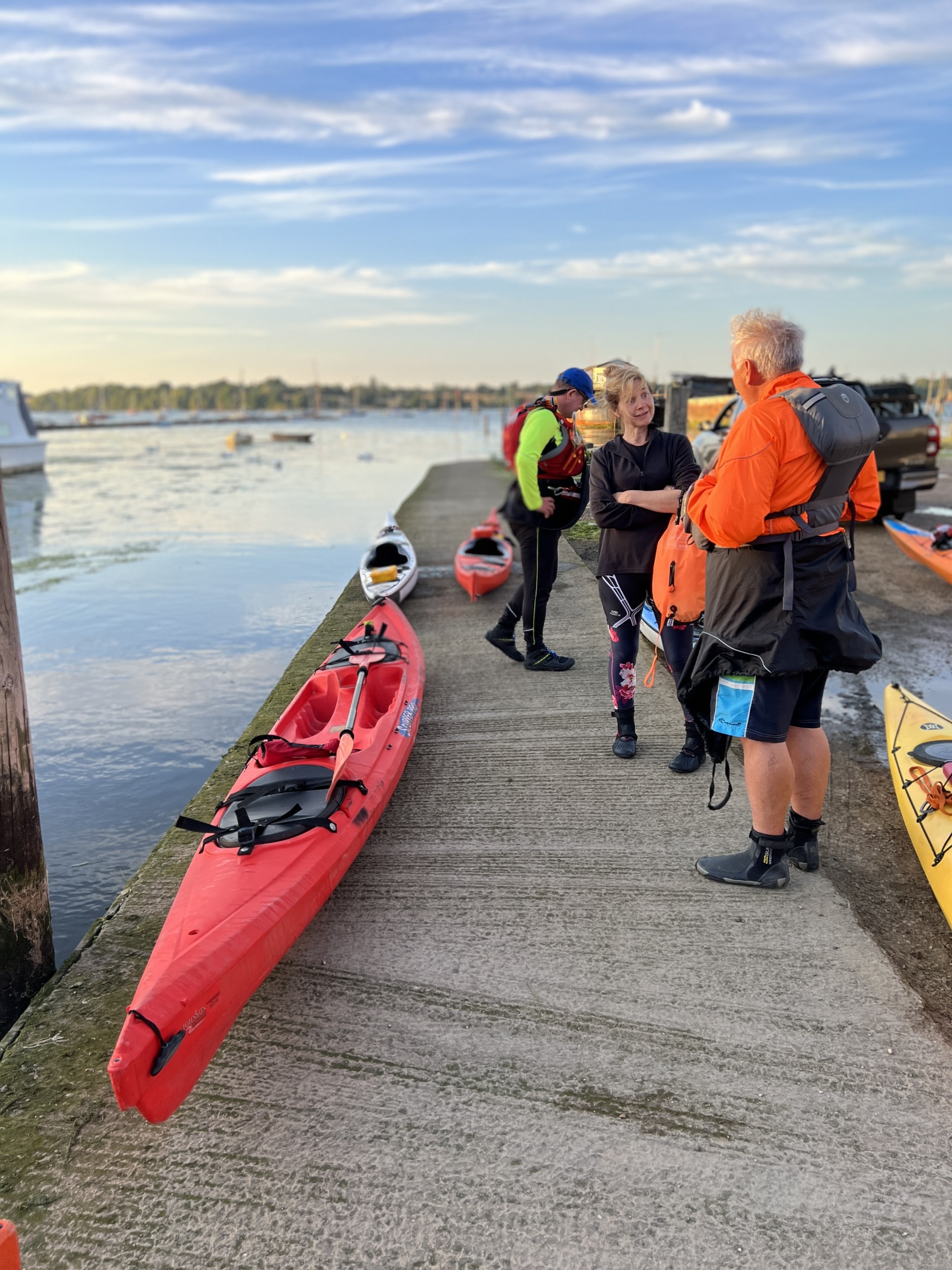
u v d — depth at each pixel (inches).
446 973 110.2
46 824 206.5
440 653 251.9
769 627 108.9
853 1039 96.3
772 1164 80.8
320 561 527.2
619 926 118.4
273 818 116.4
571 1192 78.5
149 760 242.1
